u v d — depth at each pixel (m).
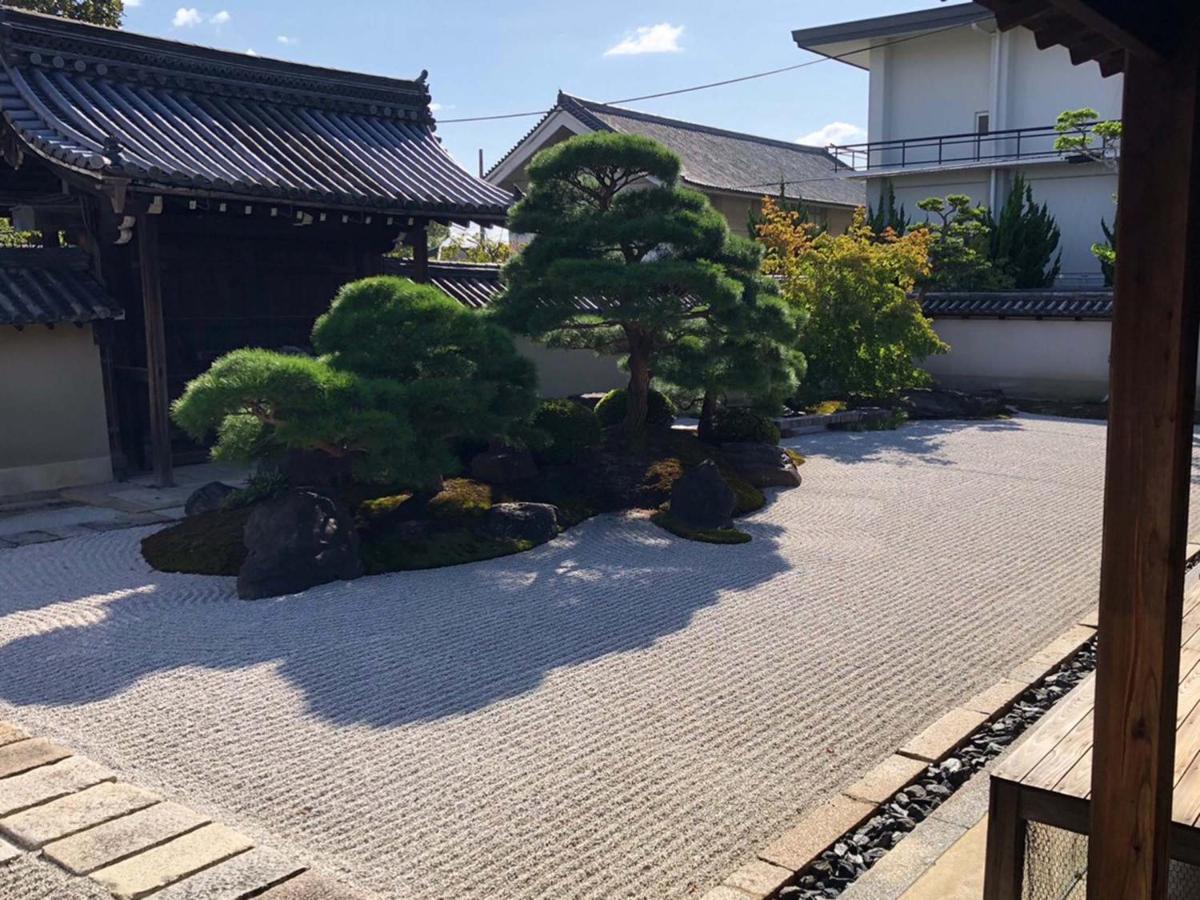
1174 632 2.32
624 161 10.05
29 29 11.56
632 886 3.74
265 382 7.39
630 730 5.13
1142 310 2.26
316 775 4.63
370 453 8.00
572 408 10.62
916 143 25.25
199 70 13.04
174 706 5.43
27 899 3.48
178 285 12.60
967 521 9.85
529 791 4.48
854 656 6.21
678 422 15.64
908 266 17.12
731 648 6.34
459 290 15.11
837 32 25.06
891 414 16.61
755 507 10.30
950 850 3.89
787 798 4.43
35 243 20.56
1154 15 2.07
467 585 7.70
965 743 4.97
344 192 11.86
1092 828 2.50
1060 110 24.02
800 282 16.66
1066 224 23.91
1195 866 3.21
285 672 5.92
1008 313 19.22
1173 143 2.17
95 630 6.69
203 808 4.32
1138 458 2.30
